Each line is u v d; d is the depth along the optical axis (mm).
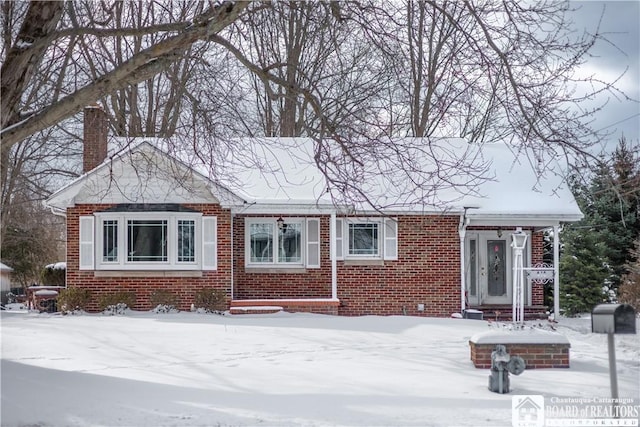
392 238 24234
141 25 15680
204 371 12445
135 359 13820
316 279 24359
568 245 30547
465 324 19250
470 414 9078
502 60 11406
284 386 11070
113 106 27000
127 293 22812
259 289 24312
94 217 23062
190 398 10156
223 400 10023
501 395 10344
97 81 10656
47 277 32750
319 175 24922
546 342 12648
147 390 10719
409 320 20047
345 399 10047
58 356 14133
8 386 10875
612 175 11875
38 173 36250
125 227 23094
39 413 9297
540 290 25031
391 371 12375
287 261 24438
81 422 8859
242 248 24297
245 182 24594
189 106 17188
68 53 13164
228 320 20406
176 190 23141
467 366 12891
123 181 23016
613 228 31969
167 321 20000
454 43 12102
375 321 19812
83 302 22750
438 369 12578
